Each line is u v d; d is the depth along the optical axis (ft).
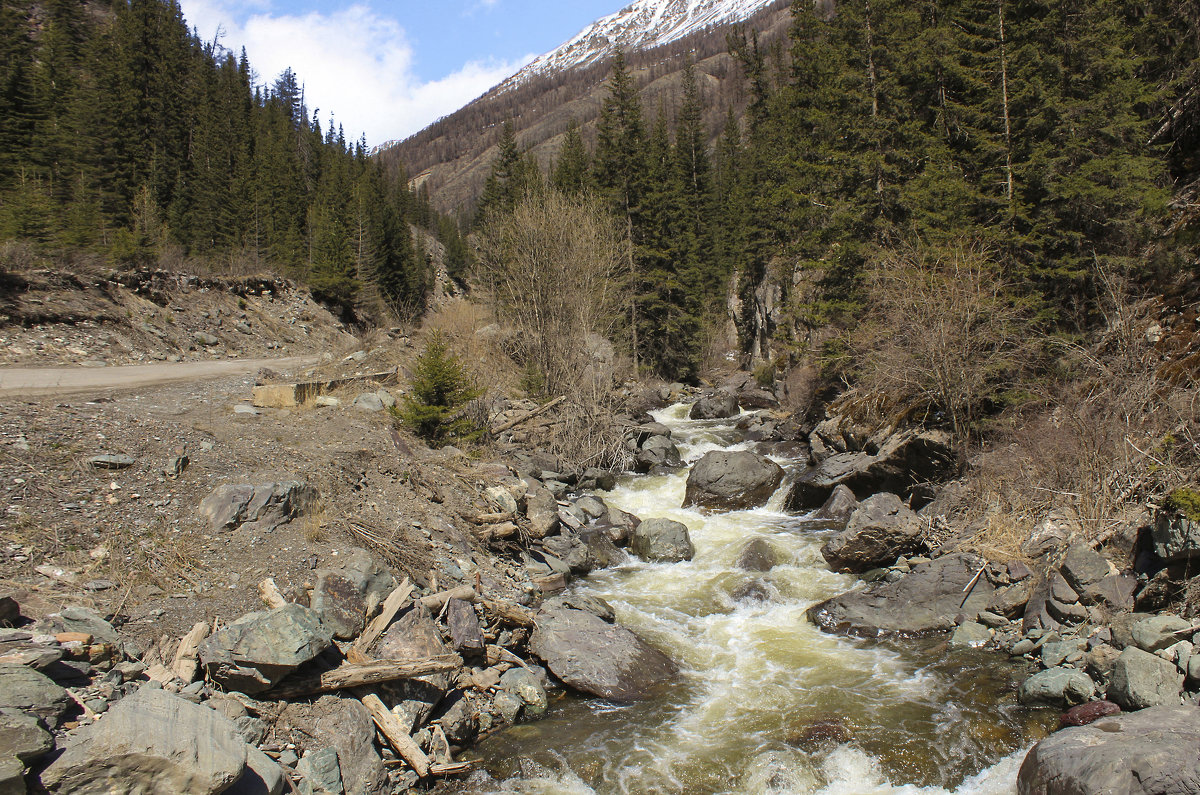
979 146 55.62
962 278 45.01
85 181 127.13
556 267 78.13
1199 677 21.35
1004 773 21.07
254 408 44.47
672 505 52.26
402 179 350.84
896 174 63.72
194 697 19.43
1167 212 47.11
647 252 116.78
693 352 128.98
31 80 139.33
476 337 81.61
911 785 20.97
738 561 39.42
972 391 42.52
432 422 49.85
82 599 21.48
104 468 27.76
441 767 21.30
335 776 19.30
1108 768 17.54
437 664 22.56
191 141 193.67
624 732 24.04
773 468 53.62
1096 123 48.03
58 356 62.23
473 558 33.71
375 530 30.37
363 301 141.38
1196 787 16.11
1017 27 53.83
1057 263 48.16
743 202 137.18
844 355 61.87
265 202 170.71
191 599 23.07
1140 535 28.58
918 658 28.19
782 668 28.12
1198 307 39.01
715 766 22.02
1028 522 33.91
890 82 63.93
